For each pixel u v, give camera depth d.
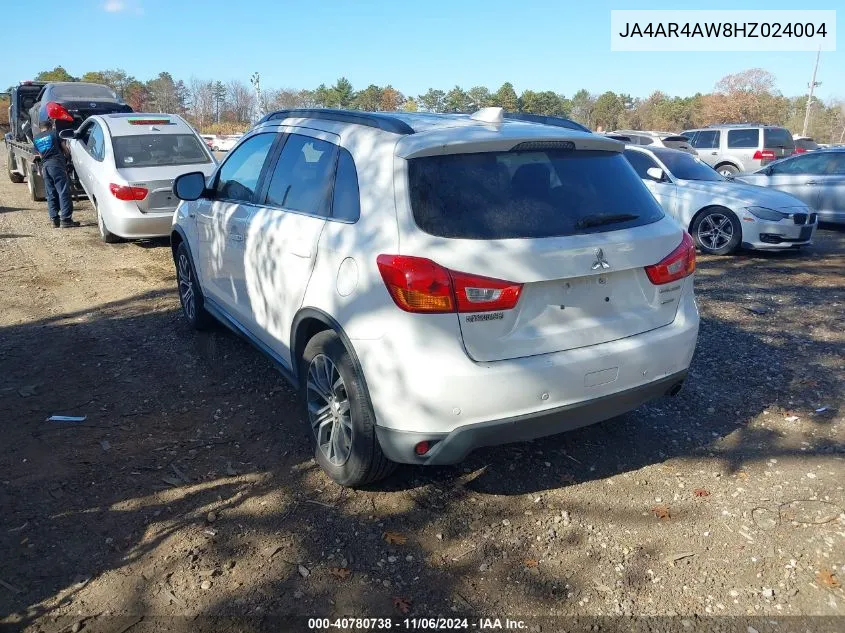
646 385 3.45
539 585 2.94
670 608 2.81
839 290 7.80
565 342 3.21
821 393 4.84
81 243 10.19
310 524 3.32
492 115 3.71
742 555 3.13
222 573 2.97
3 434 4.15
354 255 3.24
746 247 9.86
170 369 5.18
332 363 3.48
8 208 13.77
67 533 3.21
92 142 10.67
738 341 5.93
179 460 3.88
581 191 3.40
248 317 4.55
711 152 21.14
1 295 7.29
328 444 3.65
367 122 3.64
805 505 3.51
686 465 3.90
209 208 5.11
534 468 3.84
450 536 3.25
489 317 3.02
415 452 3.10
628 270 3.38
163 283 7.82
